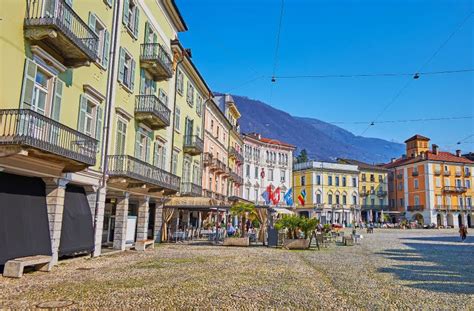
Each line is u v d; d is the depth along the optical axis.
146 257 16.84
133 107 20.06
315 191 75.94
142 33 21.08
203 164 35.62
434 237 40.47
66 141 12.77
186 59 28.11
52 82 13.16
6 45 10.93
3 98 10.80
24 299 8.24
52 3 12.51
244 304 8.10
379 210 81.31
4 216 11.34
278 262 15.83
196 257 17.20
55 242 13.36
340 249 23.52
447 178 76.12
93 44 14.62
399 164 82.94
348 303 8.40
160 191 23.25
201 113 34.75
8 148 10.52
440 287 10.62
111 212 21.98
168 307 7.77
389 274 12.91
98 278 11.07
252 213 26.92
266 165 65.75
